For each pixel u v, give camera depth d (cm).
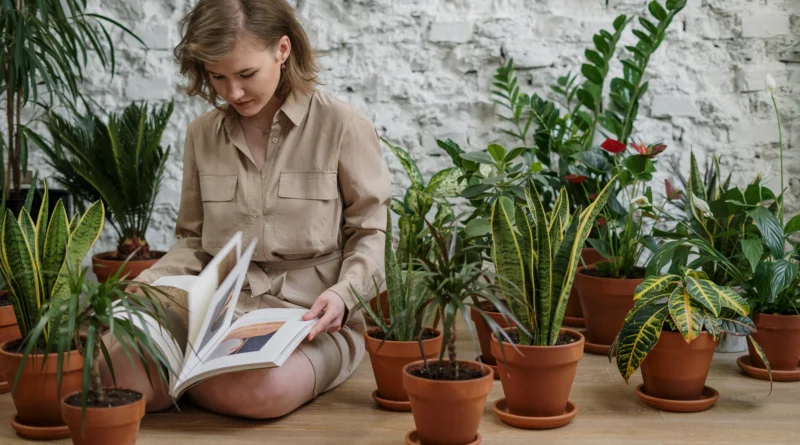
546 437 176
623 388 209
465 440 165
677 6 263
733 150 307
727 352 243
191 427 183
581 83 307
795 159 304
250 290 205
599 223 246
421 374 164
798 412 192
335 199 201
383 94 311
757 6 301
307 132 199
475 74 309
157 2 309
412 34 309
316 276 205
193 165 210
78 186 276
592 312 241
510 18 306
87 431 150
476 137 311
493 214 181
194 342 160
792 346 214
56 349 173
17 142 271
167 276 186
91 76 310
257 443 173
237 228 201
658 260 212
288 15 188
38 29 258
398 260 226
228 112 201
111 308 143
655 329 188
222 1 176
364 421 187
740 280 223
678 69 306
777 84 303
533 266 181
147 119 294
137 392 159
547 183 249
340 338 206
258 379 180
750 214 212
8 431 181
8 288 178
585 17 306
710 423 185
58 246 178
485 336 216
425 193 263
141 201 272
